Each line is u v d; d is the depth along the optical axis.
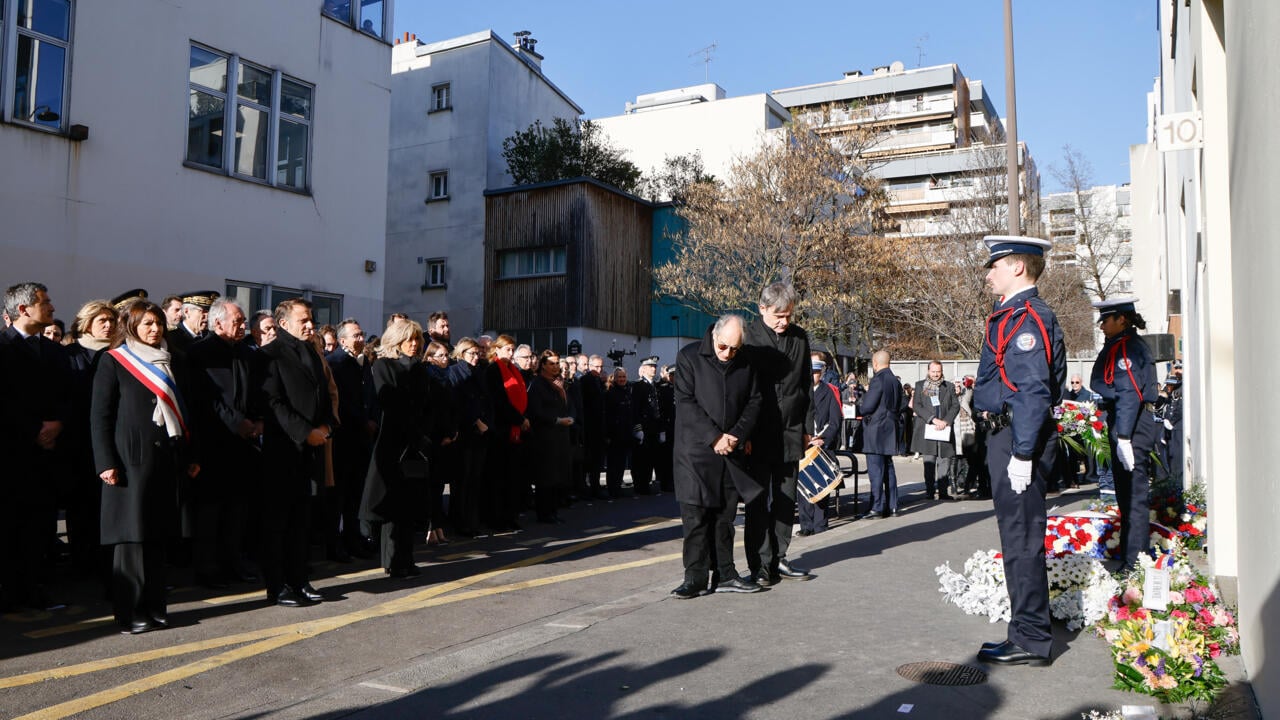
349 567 7.59
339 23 17.33
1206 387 7.25
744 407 6.26
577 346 24.20
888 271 31.53
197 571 6.73
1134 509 6.56
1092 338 38.25
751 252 29.42
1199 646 4.16
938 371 12.96
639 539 9.17
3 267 12.33
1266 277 3.43
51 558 7.10
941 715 3.81
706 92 54.25
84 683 4.45
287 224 16.27
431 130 33.72
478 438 9.27
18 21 12.59
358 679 4.55
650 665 4.57
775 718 3.80
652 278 34.16
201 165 14.86
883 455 10.88
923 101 73.19
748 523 6.60
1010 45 16.73
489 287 32.12
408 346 7.01
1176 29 9.80
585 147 35.62
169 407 5.41
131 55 13.88
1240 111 4.17
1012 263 4.68
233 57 15.43
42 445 5.97
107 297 13.50
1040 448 4.50
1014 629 4.59
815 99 76.69
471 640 5.27
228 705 4.14
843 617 5.57
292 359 6.08
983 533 9.24
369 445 8.12
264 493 6.07
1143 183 19.08
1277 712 3.16
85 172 13.27
